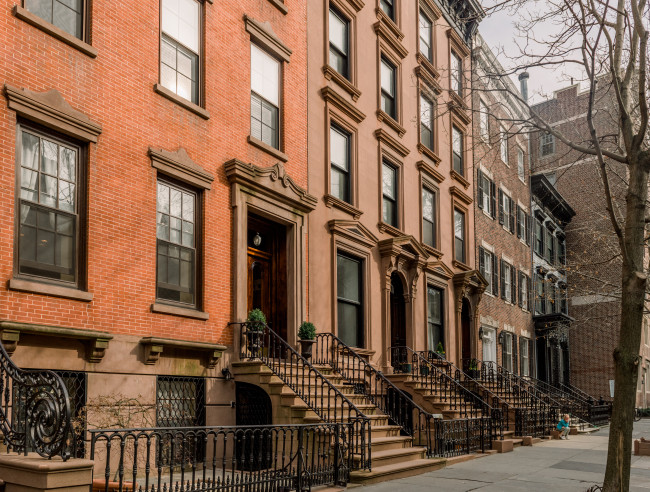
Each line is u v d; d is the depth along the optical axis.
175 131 11.41
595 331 37.69
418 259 19.12
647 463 13.72
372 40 18.73
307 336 13.34
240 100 13.12
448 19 24.16
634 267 7.21
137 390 9.95
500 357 26.97
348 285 16.55
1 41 8.66
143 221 10.49
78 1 10.09
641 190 7.48
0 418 7.12
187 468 10.65
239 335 12.15
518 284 30.58
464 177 24.44
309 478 9.02
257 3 14.05
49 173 9.26
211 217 12.00
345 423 11.02
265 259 14.16
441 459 12.27
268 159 13.73
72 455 6.59
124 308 9.95
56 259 9.21
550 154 38.19
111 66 10.30
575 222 37.72
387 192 19.02
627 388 6.93
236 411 11.97
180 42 11.95
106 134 10.05
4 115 8.54
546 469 12.21
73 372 9.15
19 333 8.19
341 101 16.48
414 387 16.09
